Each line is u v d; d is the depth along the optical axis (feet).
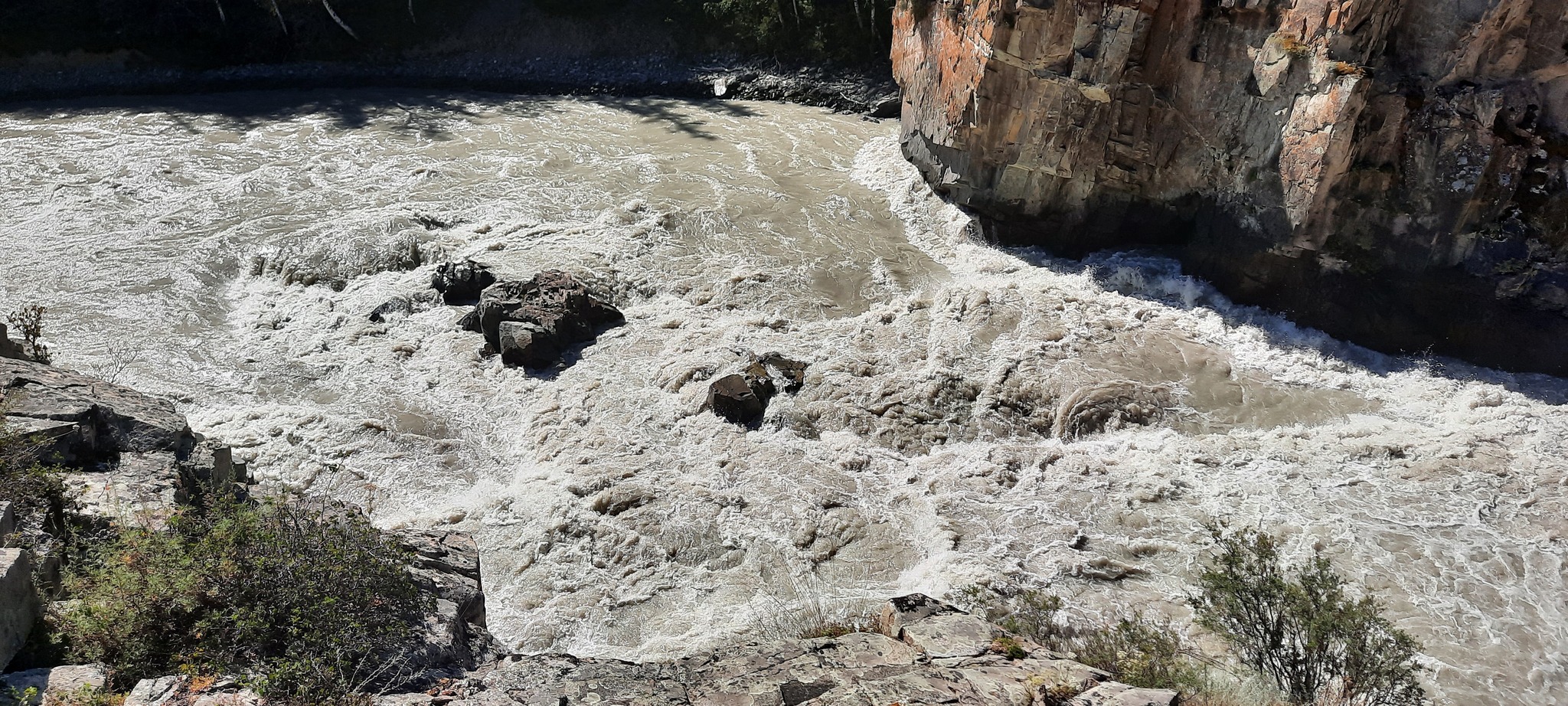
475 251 78.02
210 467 38.09
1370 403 60.80
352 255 77.30
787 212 87.10
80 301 71.67
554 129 109.70
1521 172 61.67
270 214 85.66
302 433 57.62
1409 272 65.26
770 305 71.77
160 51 130.62
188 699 23.40
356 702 24.29
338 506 37.55
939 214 86.69
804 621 42.93
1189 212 77.41
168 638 26.21
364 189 91.25
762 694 24.95
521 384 62.54
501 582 47.65
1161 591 45.62
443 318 69.41
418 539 38.42
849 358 64.44
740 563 48.67
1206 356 65.41
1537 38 59.93
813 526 50.83
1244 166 70.23
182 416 40.91
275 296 73.87
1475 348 64.03
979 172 80.53
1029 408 60.18
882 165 97.55
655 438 57.52
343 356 65.72
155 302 71.97
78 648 25.21
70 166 96.68
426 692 25.73
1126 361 64.28
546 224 83.30
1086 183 77.82
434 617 30.35
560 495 52.39
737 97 126.82
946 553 48.32
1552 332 62.03
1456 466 53.42
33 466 31.35
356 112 116.06
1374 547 47.67
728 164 98.53
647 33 134.51
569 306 67.00
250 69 132.77
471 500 53.26
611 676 26.66
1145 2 69.77
